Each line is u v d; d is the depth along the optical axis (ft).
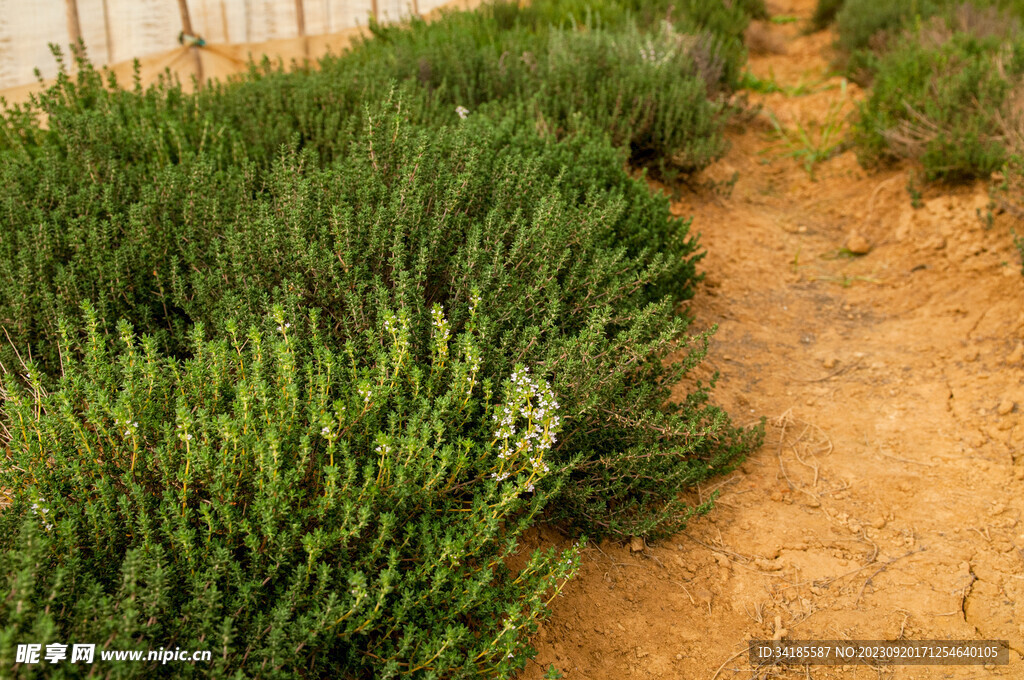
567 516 9.74
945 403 12.47
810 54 32.01
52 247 10.82
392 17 27.99
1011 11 27.17
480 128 14.35
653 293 13.01
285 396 7.51
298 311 9.34
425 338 9.36
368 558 7.04
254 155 14.26
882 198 19.51
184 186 12.01
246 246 10.18
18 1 20.48
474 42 22.98
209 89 17.72
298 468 7.17
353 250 9.98
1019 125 17.22
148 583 6.11
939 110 18.94
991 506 10.34
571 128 17.90
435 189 11.28
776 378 13.55
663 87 19.95
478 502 7.50
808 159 22.09
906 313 15.26
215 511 7.19
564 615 8.73
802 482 11.10
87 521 6.98
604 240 12.39
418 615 7.39
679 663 8.41
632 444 9.91
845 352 14.24
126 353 8.29
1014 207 16.33
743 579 9.48
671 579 9.46
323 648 6.81
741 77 27.89
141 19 22.62
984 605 8.89
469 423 8.95
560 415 9.09
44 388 9.23
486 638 7.29
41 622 5.32
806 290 16.52
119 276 10.21
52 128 14.96
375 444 7.68
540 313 10.29
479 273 10.32
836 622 8.89
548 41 23.45
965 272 15.79
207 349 8.21
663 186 19.75
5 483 7.29
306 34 25.98
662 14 28.96
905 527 10.21
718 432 10.94
